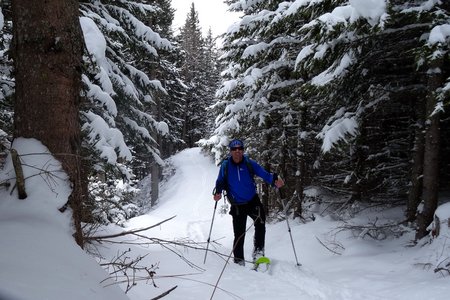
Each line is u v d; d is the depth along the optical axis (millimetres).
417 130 7457
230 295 3650
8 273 1834
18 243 2246
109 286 2414
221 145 12250
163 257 4723
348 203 10172
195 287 3770
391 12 5723
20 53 3205
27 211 2791
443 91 5367
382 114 9156
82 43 3455
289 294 3836
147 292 3340
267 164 12898
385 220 8141
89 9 8289
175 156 40594
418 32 6887
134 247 5004
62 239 2576
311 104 9883
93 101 7848
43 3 3150
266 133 12578
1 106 6891
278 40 10117
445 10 5824
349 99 8422
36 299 1681
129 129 9891
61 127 3199
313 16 7312
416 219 6930
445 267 4793
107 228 5535
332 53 6984
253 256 5625
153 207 28125
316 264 6484
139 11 9359
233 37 10117
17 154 2830
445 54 5797
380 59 7801
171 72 28062
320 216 9656
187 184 30688
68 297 1852
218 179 5738
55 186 3006
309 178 12680
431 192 6246
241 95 12719
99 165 7449
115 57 9016
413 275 4883
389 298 4082
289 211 11836
